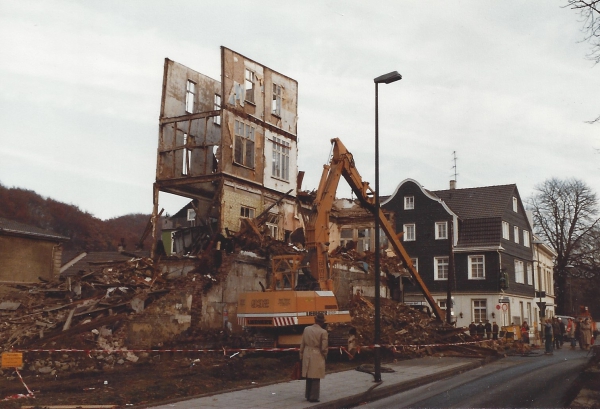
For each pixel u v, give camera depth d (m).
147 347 17.98
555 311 61.84
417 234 48.28
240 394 12.11
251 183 27.48
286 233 29.86
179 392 12.17
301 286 19.11
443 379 16.12
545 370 17.78
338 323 20.17
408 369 17.52
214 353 18.47
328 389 13.05
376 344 14.77
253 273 22.94
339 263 28.80
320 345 11.44
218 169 25.75
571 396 12.28
